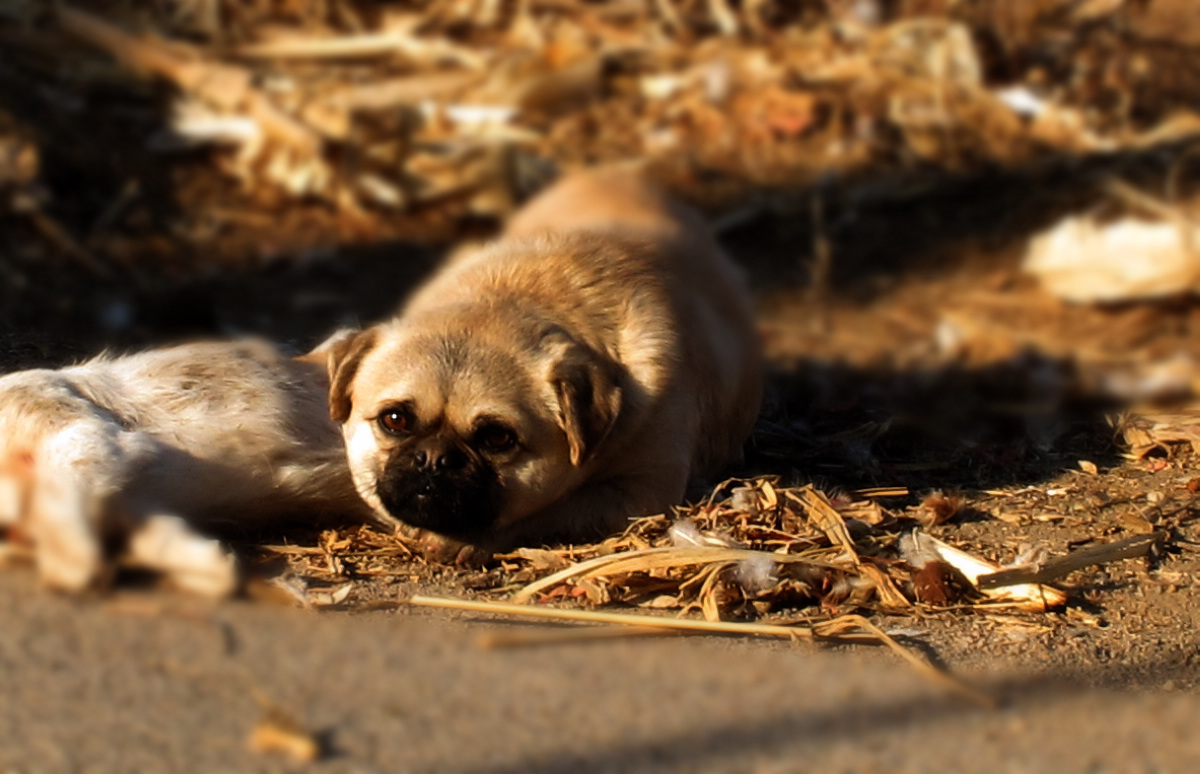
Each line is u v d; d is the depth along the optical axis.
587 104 18.09
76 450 7.08
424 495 7.74
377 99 17.33
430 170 16.39
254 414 7.71
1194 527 8.91
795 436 10.74
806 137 17.61
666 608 7.26
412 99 17.58
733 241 15.77
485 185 16.28
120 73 17.41
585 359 8.09
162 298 13.55
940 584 7.53
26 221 14.94
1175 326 13.80
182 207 15.80
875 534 8.38
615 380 8.36
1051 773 5.50
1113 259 14.05
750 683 6.18
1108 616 7.46
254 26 19.03
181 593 6.68
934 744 5.68
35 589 6.50
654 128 17.73
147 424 7.45
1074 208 15.62
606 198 11.27
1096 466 10.25
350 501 8.18
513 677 6.07
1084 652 6.88
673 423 8.62
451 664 6.16
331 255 14.99
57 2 18.42
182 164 16.56
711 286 10.15
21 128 15.83
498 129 17.39
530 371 8.03
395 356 8.02
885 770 5.40
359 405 8.04
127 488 7.18
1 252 14.31
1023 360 13.01
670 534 7.97
